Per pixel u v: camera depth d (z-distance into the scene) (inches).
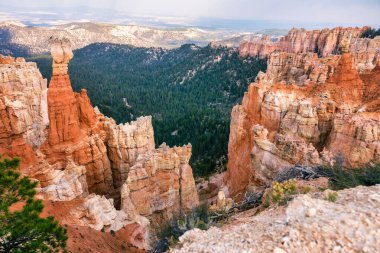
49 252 684.7
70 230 1034.7
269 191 902.4
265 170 1638.8
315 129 1958.7
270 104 2118.6
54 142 1578.5
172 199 1610.5
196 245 601.6
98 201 1242.0
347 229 514.3
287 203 705.0
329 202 641.6
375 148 1601.9
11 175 690.2
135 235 1294.3
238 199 1974.7
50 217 695.7
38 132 1914.4
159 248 881.5
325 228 519.2
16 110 1678.2
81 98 1763.0
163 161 1593.3
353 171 987.9
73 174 1346.0
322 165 1117.7
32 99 2011.6
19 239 666.8
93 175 1713.8
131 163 1866.4
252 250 520.7
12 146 1311.5
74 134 1635.1
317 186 902.4
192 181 1722.4
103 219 1222.3
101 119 1918.1
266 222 638.5
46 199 1157.7
